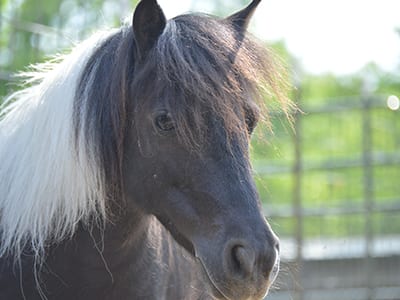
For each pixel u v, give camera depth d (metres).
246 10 5.26
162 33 4.88
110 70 5.02
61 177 4.92
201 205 4.65
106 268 5.11
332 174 17.28
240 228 4.51
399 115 16.22
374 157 13.96
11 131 5.34
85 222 5.02
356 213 13.88
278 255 4.64
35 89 5.41
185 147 4.66
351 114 17.58
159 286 5.41
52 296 5.10
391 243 14.98
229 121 4.60
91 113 4.94
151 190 4.84
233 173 4.60
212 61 4.71
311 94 26.16
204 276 4.71
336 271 14.01
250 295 4.51
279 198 20.33
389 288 14.48
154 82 4.75
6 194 5.21
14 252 5.09
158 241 5.42
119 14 15.92
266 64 4.99
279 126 11.48
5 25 17.00
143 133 4.79
